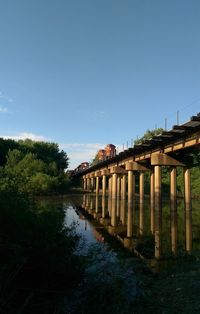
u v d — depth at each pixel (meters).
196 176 72.69
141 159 39.22
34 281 9.59
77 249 11.83
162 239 22.02
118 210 46.75
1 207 9.88
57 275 9.92
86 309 8.57
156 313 8.86
